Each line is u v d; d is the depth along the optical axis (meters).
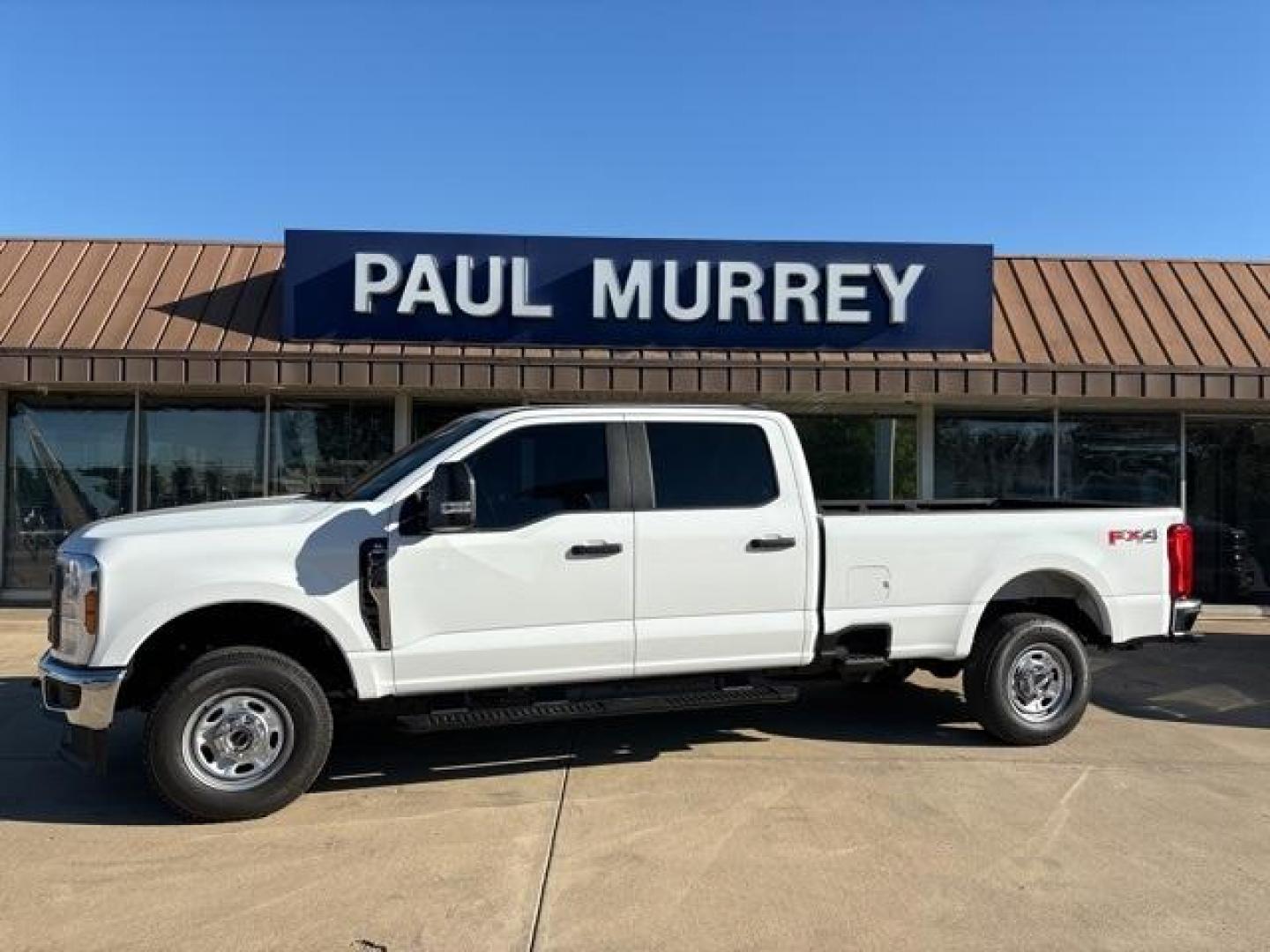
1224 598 13.45
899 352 12.20
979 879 4.65
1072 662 6.95
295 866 4.77
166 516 5.72
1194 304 13.03
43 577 12.82
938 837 5.16
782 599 6.38
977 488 13.44
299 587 5.50
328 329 11.87
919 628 6.70
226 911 4.30
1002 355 12.16
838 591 6.50
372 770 6.34
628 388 11.72
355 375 11.52
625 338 12.09
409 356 11.56
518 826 5.31
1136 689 8.78
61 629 5.52
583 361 11.70
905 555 6.64
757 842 5.09
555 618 5.94
